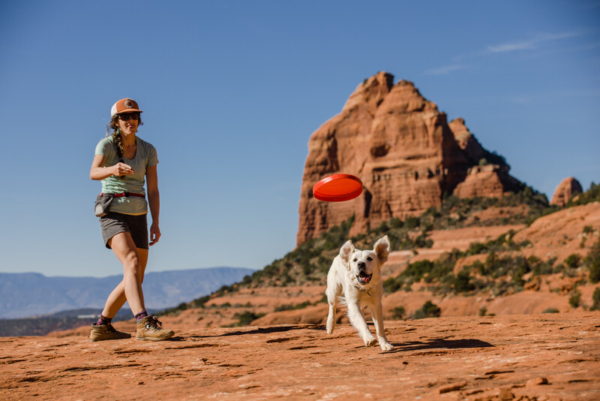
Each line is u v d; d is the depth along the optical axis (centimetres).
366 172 17050
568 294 5847
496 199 14725
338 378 454
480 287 7494
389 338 738
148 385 496
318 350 650
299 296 12719
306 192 19112
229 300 13712
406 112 17225
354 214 18050
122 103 738
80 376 546
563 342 581
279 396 395
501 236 9706
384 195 16438
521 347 554
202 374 531
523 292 6619
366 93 18725
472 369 445
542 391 347
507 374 411
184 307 14075
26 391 492
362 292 660
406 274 10262
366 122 18388
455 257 9919
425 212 15312
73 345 727
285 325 939
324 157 18988
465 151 18162
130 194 739
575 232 7700
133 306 720
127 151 747
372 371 481
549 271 6856
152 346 691
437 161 16300
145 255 774
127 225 741
